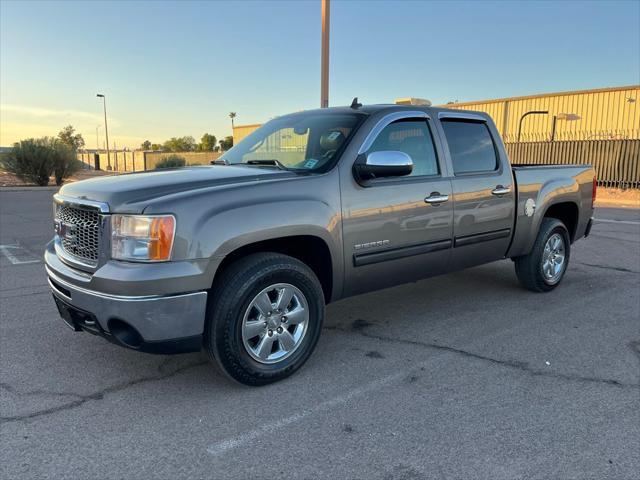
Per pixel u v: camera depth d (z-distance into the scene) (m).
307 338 3.81
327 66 12.75
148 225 3.11
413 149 4.50
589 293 5.96
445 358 4.14
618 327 4.83
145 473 2.69
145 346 3.19
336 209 3.85
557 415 3.25
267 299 3.57
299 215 3.61
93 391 3.58
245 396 3.51
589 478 2.64
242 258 3.52
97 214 3.32
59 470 2.71
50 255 3.90
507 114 27.56
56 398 3.48
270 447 2.92
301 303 3.77
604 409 3.33
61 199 3.67
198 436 3.03
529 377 3.79
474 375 3.83
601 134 23.84
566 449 2.89
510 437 3.01
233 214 3.33
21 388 3.62
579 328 4.80
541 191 5.60
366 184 4.04
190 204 3.22
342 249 3.92
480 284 6.38
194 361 4.08
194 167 4.37
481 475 2.67
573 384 3.68
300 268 3.68
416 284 6.41
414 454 2.84
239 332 3.43
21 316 5.14
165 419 3.21
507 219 5.24
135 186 3.41
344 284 4.05
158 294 3.10
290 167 4.11
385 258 4.21
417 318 5.12
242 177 3.68
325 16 12.46
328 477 2.65
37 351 4.26
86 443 2.95
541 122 26.20
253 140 4.93
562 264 6.08
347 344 4.44
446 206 4.59
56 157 26.69
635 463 2.76
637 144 20.34
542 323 4.95
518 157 23.95
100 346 4.37
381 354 4.22
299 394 3.54
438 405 3.38
